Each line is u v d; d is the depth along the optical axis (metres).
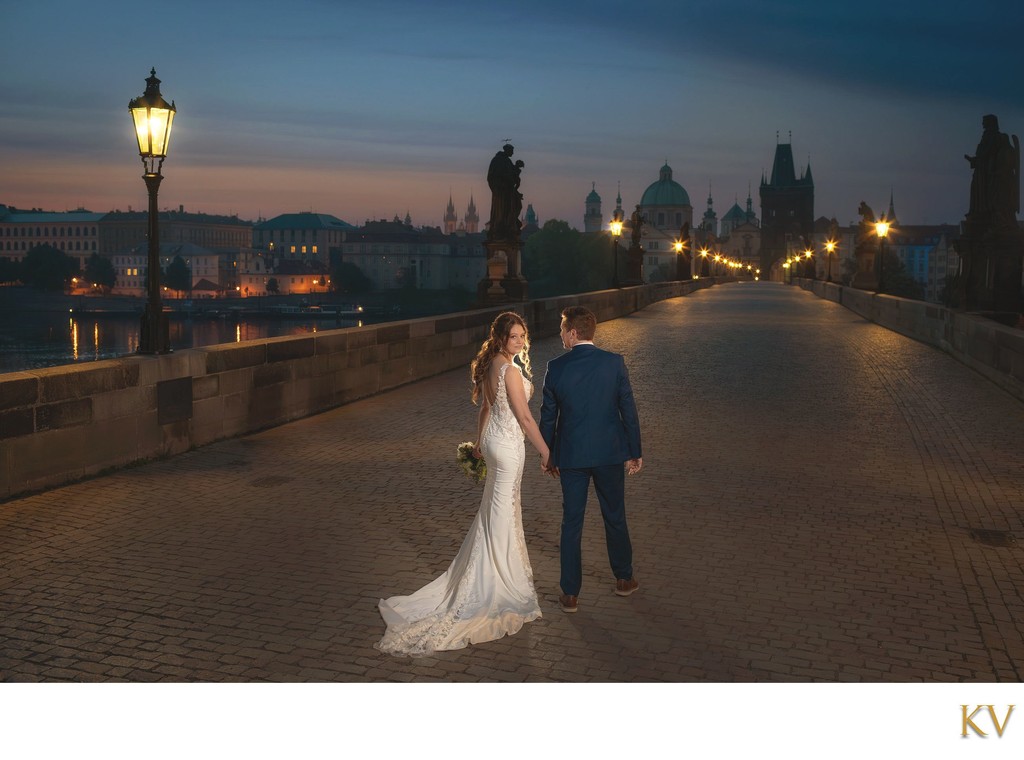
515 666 5.21
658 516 8.07
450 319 18.41
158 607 6.00
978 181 21.48
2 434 8.47
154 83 10.48
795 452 10.63
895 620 5.86
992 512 8.27
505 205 25.16
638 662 5.26
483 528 5.85
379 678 5.07
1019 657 5.35
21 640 5.50
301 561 6.91
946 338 21.34
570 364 6.02
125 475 9.58
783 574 6.66
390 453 10.65
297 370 12.88
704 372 17.47
